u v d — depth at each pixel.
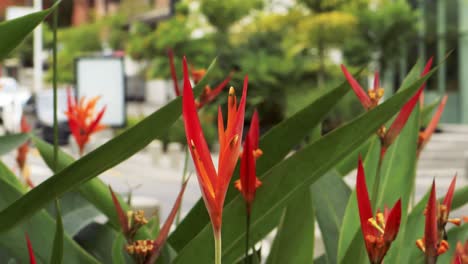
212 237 1.36
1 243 1.37
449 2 27.97
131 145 1.16
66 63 38.75
